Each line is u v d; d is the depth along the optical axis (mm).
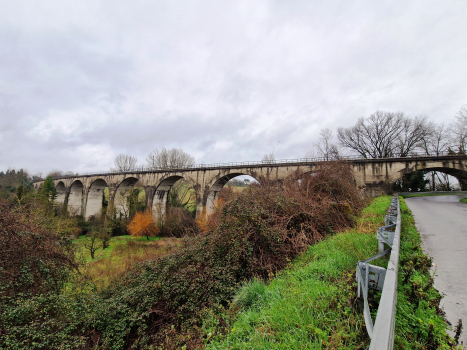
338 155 19281
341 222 8750
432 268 4043
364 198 16281
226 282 5445
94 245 25734
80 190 51188
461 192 31234
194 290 5484
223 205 8898
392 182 21875
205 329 4004
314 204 9102
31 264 7594
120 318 6016
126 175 38000
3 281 6430
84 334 5816
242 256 6125
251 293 4270
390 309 1715
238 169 27641
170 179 34500
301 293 3449
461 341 2125
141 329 5504
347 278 3688
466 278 3633
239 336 3055
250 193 9219
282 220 7793
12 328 4840
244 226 6758
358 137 41000
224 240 6750
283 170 24438
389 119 38219
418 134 36625
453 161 20641
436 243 5691
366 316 2184
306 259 5719
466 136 32000
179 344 4164
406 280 3217
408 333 2270
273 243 6586
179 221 30391
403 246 5008
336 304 3029
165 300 5906
